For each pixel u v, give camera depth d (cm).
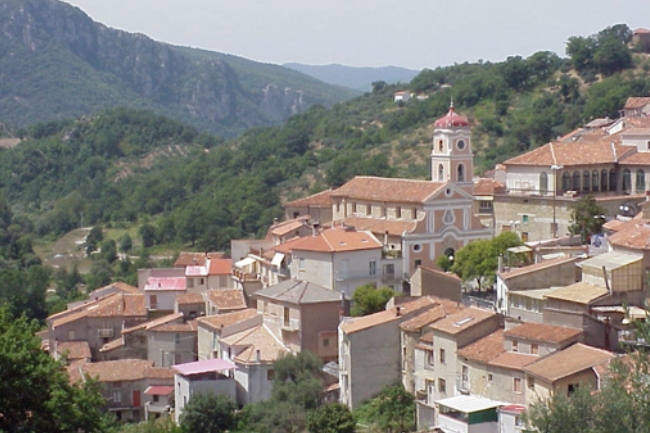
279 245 16725
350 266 15362
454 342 11400
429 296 13525
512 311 12012
